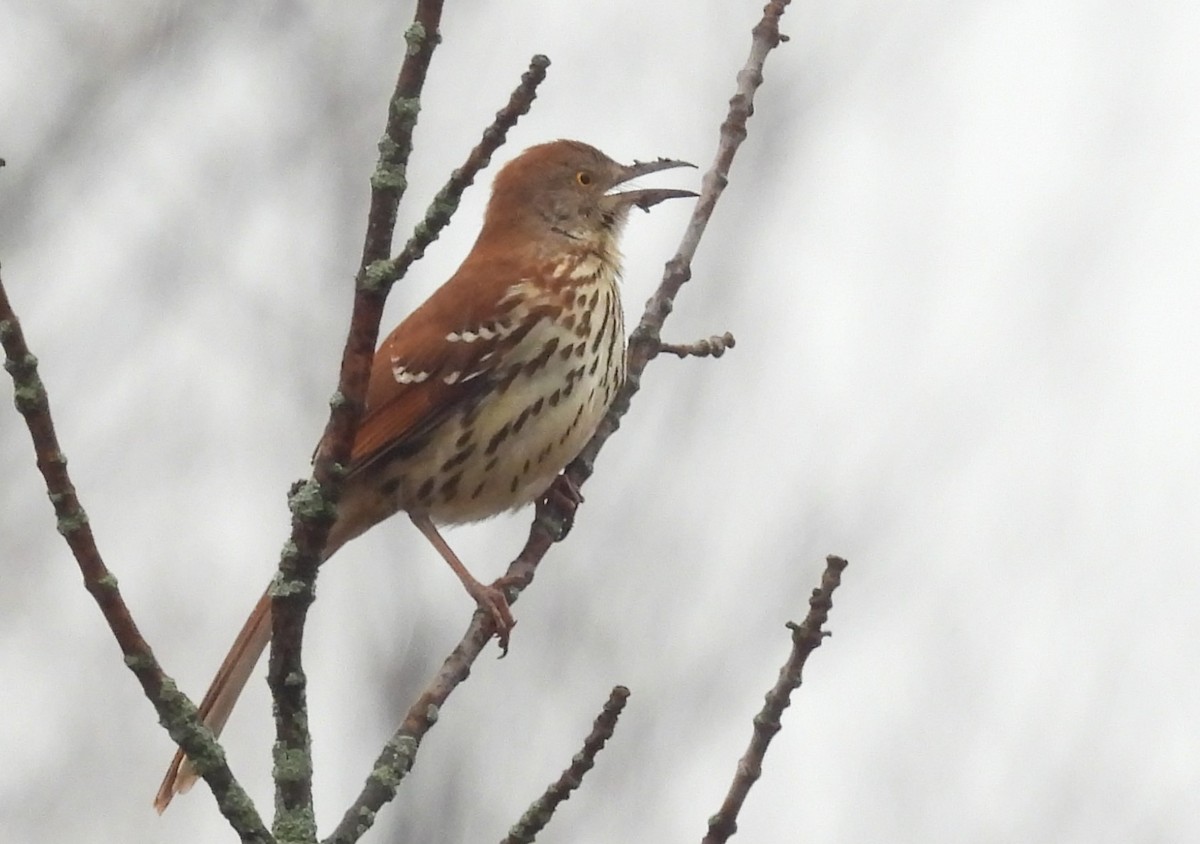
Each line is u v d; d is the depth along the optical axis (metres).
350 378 6.51
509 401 10.61
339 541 10.92
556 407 10.67
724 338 10.28
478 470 10.66
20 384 6.05
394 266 6.39
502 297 10.70
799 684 6.74
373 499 10.78
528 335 10.63
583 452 10.60
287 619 6.59
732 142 9.98
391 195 6.34
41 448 6.14
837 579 6.77
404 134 6.34
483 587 9.38
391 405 10.62
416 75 6.29
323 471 6.57
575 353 10.73
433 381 10.60
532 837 6.68
